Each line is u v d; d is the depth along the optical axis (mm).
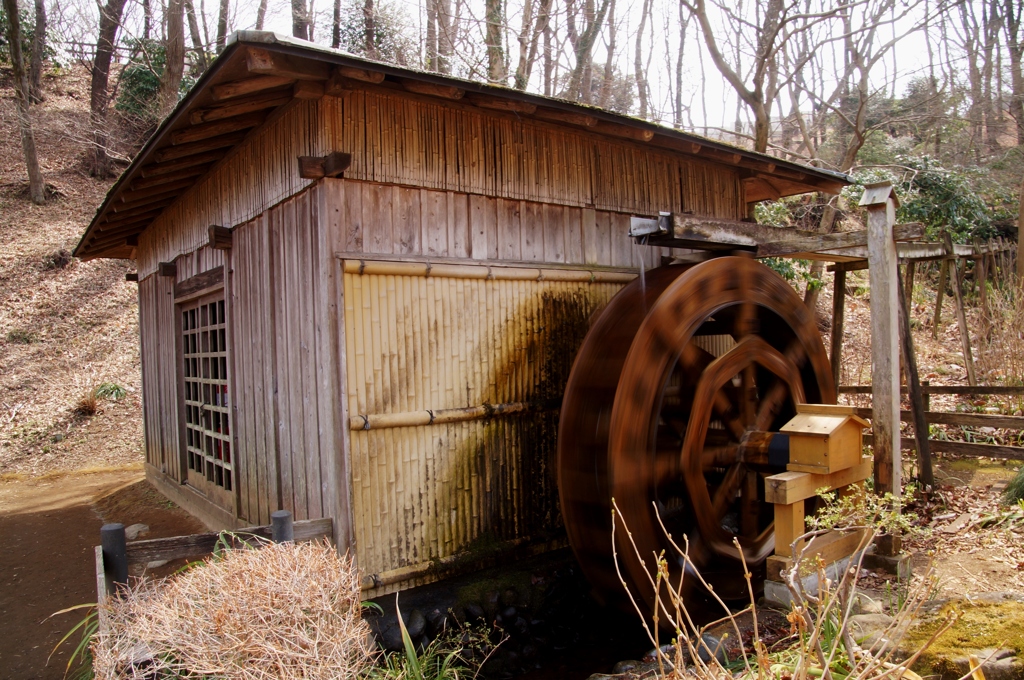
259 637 1888
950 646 2139
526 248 4652
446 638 3957
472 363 4332
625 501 4031
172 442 7230
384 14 16156
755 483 4750
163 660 1860
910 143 17469
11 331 12164
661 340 4156
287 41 3008
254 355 4883
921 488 5273
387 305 3963
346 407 3758
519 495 4543
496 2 12398
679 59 15789
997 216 13469
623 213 5293
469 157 4348
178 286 6684
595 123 4414
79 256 8852
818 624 1806
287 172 4211
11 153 16859
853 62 13438
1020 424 5891
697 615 4348
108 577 2770
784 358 4992
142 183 5531
